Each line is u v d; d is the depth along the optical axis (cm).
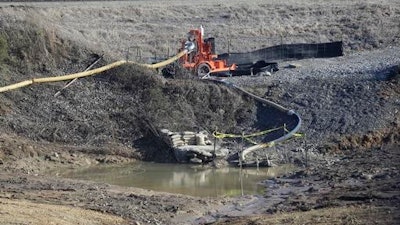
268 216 4250
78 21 10431
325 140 6481
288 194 5094
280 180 5641
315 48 9306
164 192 5344
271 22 11250
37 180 5509
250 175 5928
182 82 7194
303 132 6594
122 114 6831
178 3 12031
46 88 7044
